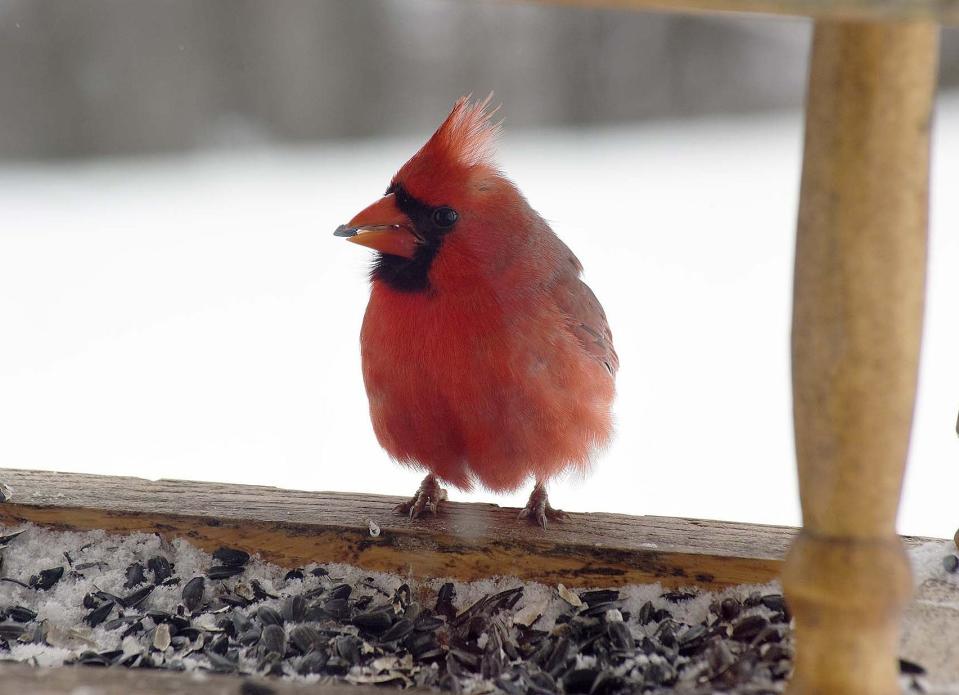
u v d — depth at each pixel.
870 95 3.43
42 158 26.28
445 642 5.23
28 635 5.23
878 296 3.51
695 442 11.45
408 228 5.82
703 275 17.62
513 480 6.24
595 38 28.55
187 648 5.16
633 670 4.94
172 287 17.89
